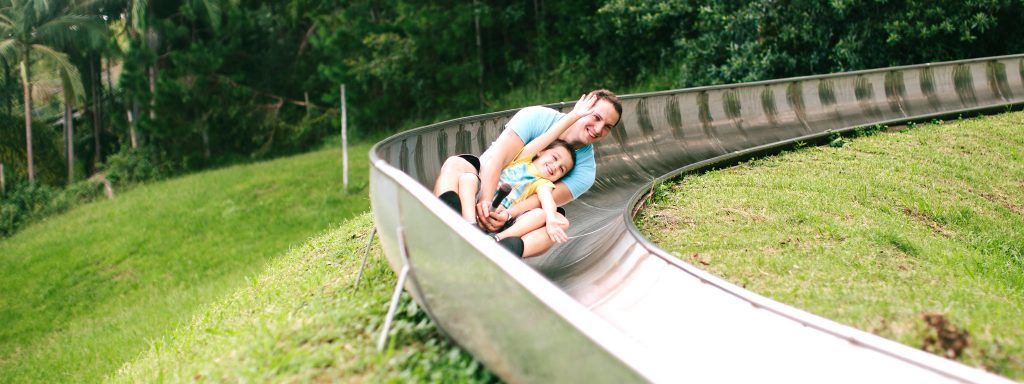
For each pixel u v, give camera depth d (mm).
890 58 19328
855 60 19297
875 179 9047
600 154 9023
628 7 24375
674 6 23531
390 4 31031
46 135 36875
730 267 5398
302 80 34188
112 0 34938
